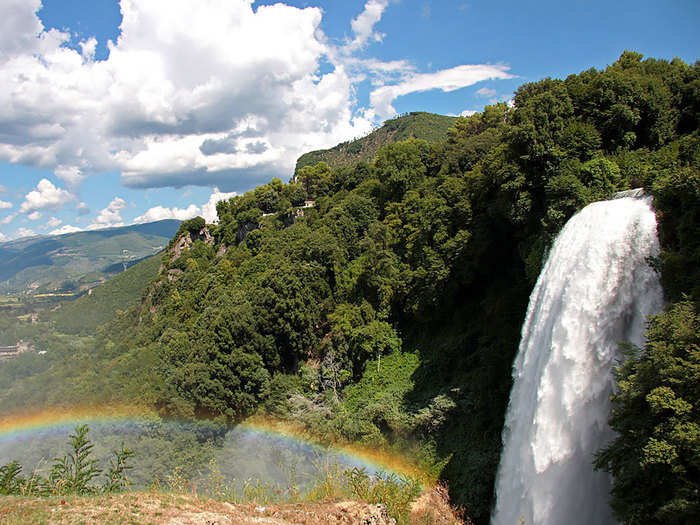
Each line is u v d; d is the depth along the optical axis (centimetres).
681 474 1486
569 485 2377
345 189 10575
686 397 1557
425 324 5519
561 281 2756
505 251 4697
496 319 4234
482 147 6219
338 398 5362
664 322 1759
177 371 6394
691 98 3684
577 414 2400
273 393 5850
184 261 12900
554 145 3503
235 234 12600
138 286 17200
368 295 6231
